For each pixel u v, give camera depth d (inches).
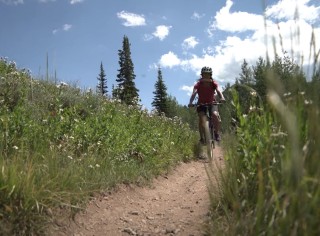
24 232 143.6
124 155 264.5
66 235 157.6
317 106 91.4
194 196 223.0
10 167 155.6
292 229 83.4
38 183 162.9
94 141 259.6
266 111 133.9
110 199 205.0
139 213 195.6
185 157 372.5
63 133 243.8
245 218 109.7
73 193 175.6
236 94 154.2
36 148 203.5
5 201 146.4
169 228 165.3
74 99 339.0
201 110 373.7
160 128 409.4
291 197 84.5
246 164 144.2
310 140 88.7
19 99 260.8
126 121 353.4
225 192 151.3
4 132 201.0
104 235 165.9
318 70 96.7
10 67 378.3
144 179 256.1
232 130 160.2
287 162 89.0
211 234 136.4
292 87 101.6
